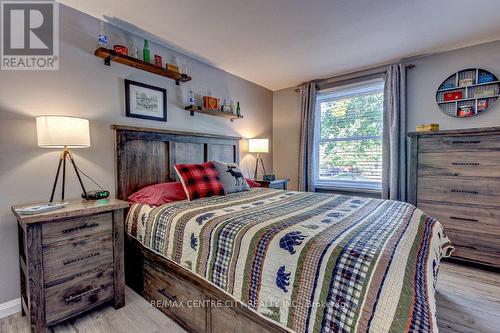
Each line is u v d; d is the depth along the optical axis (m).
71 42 1.97
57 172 1.78
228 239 1.30
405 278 0.91
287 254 1.10
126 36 2.31
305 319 0.99
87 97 2.07
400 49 2.76
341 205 1.88
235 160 3.47
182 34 2.38
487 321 1.61
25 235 1.39
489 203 2.26
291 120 4.12
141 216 1.91
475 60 2.66
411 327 0.78
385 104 3.13
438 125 2.66
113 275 1.74
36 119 1.68
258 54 2.86
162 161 2.55
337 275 0.96
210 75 3.18
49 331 1.51
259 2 1.89
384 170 3.13
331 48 2.72
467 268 2.38
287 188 4.17
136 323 1.59
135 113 2.38
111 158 2.21
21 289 1.69
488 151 2.26
